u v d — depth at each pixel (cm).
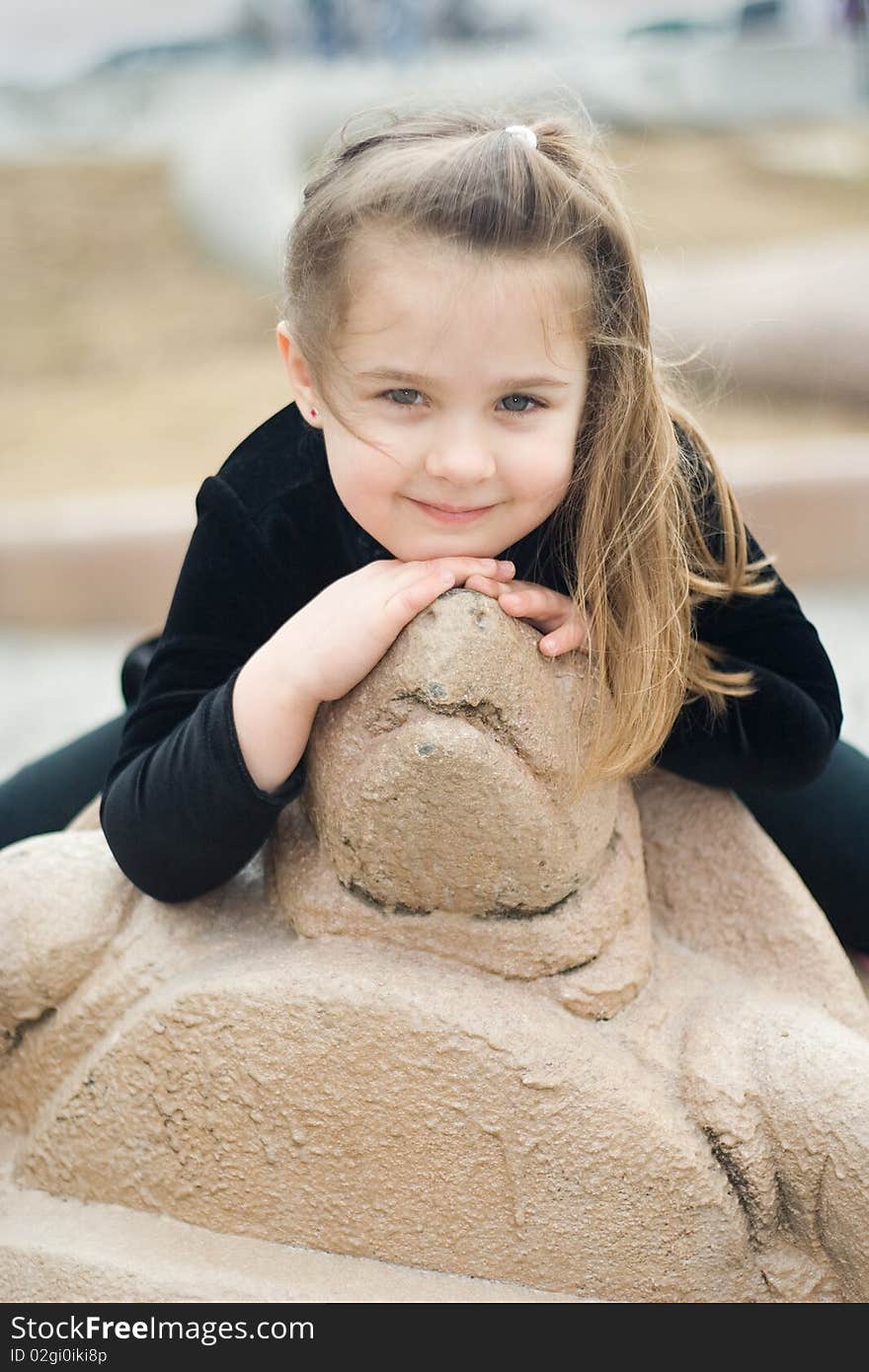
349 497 115
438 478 111
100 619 412
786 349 545
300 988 116
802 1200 119
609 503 120
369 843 115
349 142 120
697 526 130
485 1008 116
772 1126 118
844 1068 119
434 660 110
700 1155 118
